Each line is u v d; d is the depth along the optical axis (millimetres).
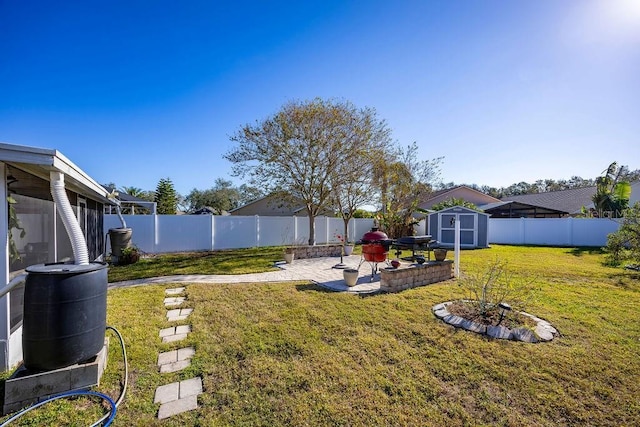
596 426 2271
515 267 8945
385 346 3582
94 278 2805
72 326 2609
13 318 3178
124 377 2902
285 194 13477
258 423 2301
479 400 2582
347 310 4855
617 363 3154
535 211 21781
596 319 4422
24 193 3590
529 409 2465
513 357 3295
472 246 15508
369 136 12953
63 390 2609
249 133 12664
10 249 3232
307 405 2510
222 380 2887
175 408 2471
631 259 8945
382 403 2539
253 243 14828
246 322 4371
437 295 5707
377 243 6992
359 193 14227
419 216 20766
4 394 2512
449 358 3289
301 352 3445
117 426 2256
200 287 6418
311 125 12320
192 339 3771
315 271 8414
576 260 10555
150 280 7184
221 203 39469
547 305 5086
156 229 12586
